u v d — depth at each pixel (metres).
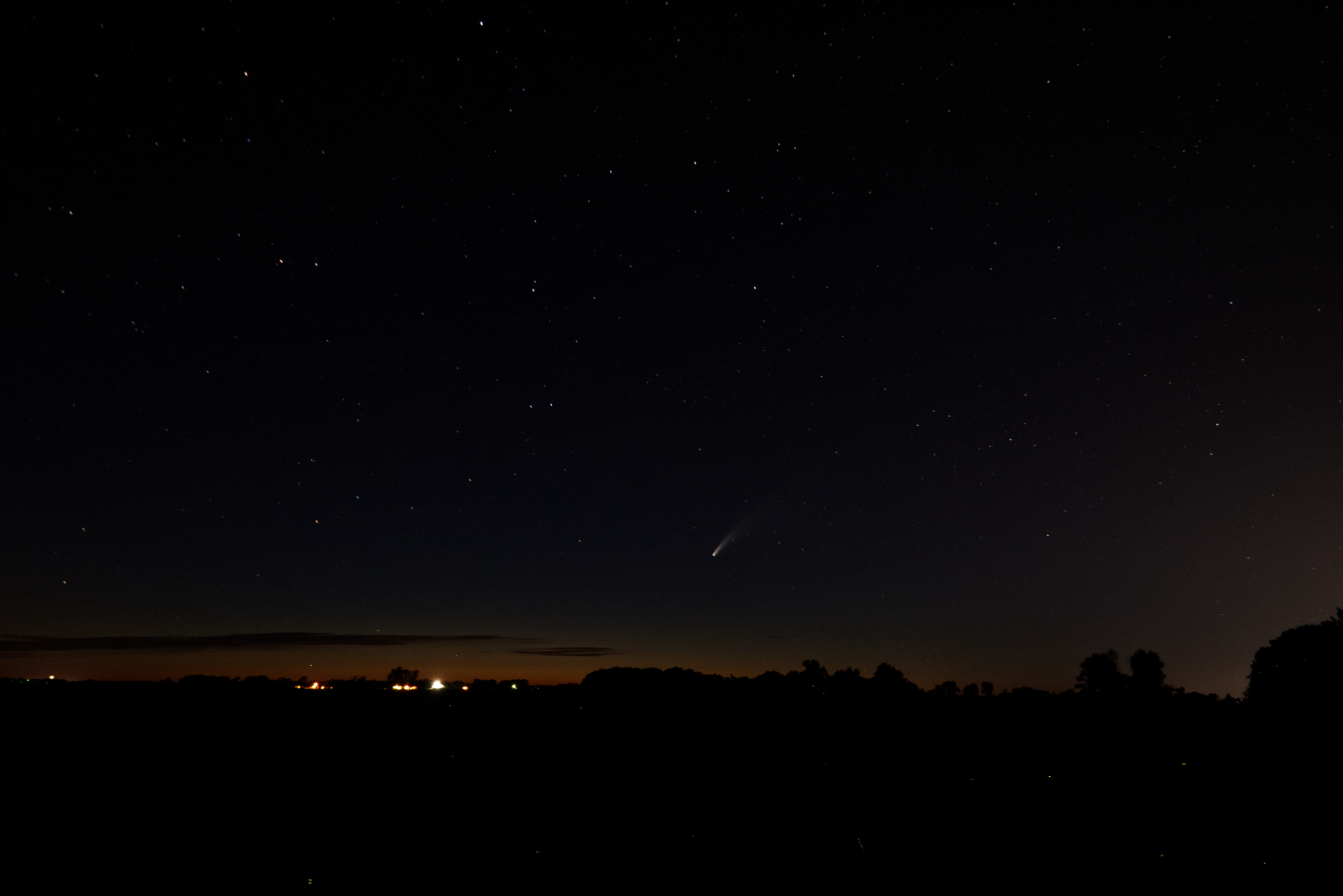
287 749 11.93
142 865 7.46
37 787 9.49
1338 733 13.89
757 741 14.31
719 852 8.45
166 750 11.47
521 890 7.23
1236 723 15.49
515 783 11.09
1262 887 7.65
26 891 6.76
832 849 8.62
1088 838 9.12
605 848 8.48
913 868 8.07
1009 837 9.13
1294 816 9.78
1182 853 8.55
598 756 12.95
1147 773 12.06
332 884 7.21
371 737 13.12
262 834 8.44
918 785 11.48
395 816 9.31
